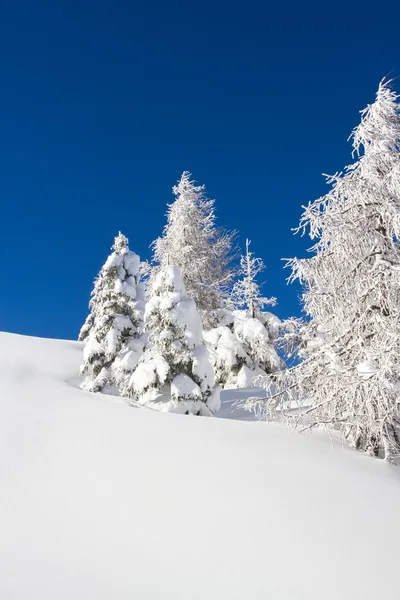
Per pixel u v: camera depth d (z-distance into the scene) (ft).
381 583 13.76
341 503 18.88
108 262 63.77
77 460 22.89
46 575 13.69
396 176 28.50
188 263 77.36
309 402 32.40
